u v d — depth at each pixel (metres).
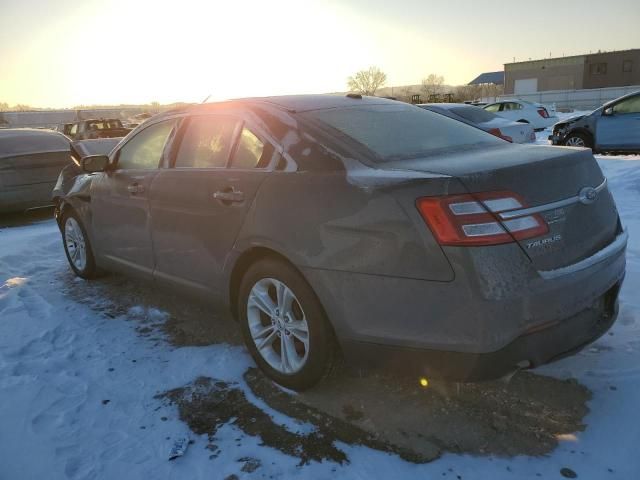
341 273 2.66
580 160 2.80
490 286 2.31
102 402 3.08
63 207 5.41
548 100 47.09
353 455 2.56
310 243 2.77
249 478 2.44
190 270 3.68
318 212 2.76
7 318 4.33
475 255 2.32
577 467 2.41
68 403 3.07
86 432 2.80
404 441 2.65
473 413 2.84
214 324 4.13
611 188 7.98
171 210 3.73
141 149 4.28
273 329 3.16
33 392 3.17
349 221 2.62
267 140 3.20
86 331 4.07
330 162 2.86
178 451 2.61
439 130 3.48
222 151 3.50
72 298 4.82
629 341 3.44
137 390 3.20
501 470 2.42
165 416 2.93
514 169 2.47
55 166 9.07
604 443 2.55
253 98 3.63
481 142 3.42
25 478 2.48
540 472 2.39
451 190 2.36
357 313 2.63
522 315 2.36
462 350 2.38
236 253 3.23
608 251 2.74
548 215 2.50
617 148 12.60
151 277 4.12
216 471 2.49
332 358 2.92
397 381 3.18
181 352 3.68
